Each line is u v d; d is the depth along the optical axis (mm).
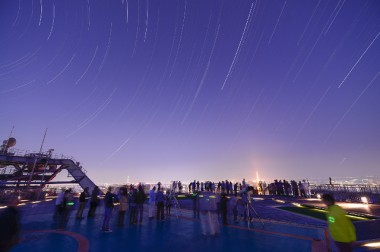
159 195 12984
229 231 9461
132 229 10148
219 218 13008
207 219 9117
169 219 12984
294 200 21156
